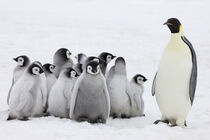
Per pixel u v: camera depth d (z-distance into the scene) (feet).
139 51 118.32
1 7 219.20
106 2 255.29
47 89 51.13
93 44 128.98
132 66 96.27
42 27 159.74
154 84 45.75
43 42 130.41
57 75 57.41
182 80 42.04
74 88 44.62
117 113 50.37
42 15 194.39
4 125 40.81
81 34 147.23
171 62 42.09
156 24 173.78
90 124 42.93
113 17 193.47
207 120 50.01
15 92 43.86
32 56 106.73
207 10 212.23
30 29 154.51
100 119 45.98
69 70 47.96
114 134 38.52
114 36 144.56
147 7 229.86
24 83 43.70
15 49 115.65
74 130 39.45
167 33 152.97
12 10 208.64
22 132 38.09
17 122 42.09
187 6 229.86
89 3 250.78
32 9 217.15
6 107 56.08
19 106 43.39
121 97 49.44
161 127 40.70
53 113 48.21
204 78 83.76
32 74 44.06
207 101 63.67
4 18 179.22
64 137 36.96
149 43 132.67
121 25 169.48
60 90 47.60
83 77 43.91
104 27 163.73
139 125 47.09
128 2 253.85
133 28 162.61
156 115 53.42
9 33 144.56
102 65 54.65
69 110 47.65
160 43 133.08
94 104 44.47
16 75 52.80
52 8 224.74
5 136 36.65
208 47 123.75
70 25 167.12
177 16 194.18
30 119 45.29
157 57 109.60
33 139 35.83
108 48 122.42
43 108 49.14
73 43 130.11
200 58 107.55
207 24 170.40
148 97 66.44
